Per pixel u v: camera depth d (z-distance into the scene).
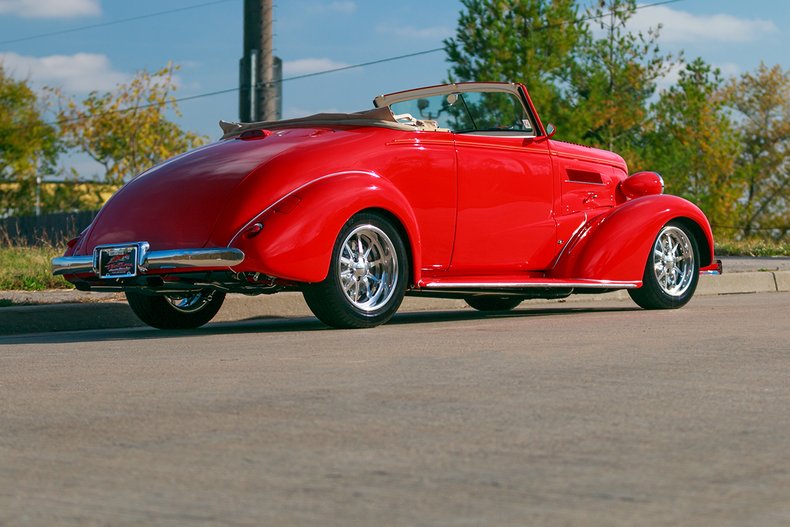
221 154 7.14
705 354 5.38
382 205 6.96
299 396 4.20
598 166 8.73
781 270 12.66
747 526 2.36
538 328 6.87
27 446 3.37
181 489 2.76
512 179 7.96
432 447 3.23
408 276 7.21
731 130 39.91
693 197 39.34
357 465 3.01
